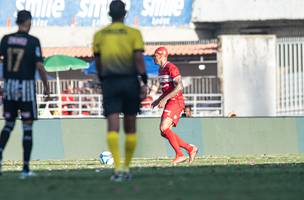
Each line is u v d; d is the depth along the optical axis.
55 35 106.25
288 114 99.69
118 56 31.67
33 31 106.06
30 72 34.97
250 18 103.94
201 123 67.31
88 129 65.06
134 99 31.98
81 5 106.12
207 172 36.84
